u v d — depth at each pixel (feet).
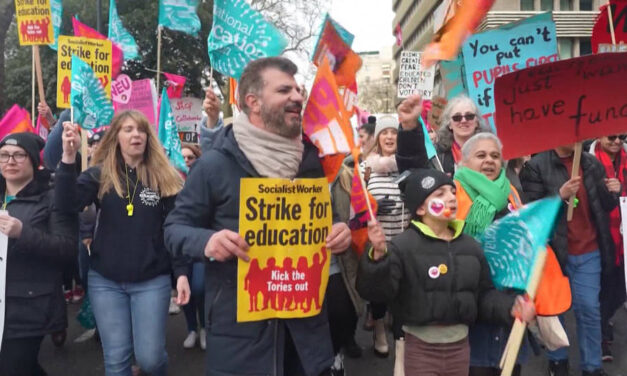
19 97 73.05
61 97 17.37
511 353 7.34
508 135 7.79
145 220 10.07
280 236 7.04
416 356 8.70
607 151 14.48
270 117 6.97
